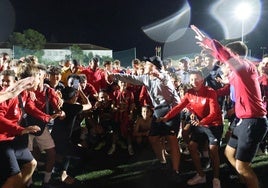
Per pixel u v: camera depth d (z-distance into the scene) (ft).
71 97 17.95
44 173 18.30
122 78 20.61
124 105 25.18
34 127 13.42
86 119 26.32
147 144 26.16
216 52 14.26
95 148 25.39
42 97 17.35
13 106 14.15
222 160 22.02
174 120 18.85
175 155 18.99
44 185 18.01
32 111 15.97
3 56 28.14
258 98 14.24
